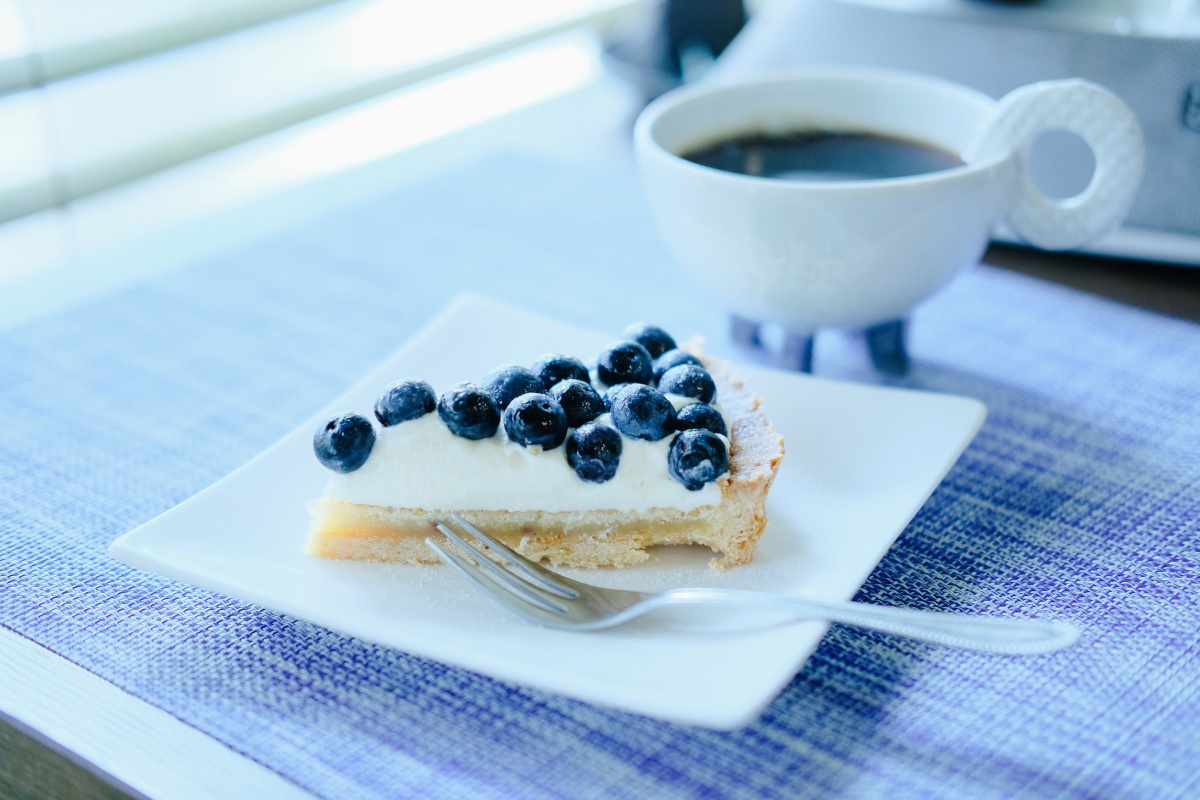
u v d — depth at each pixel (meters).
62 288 0.65
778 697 0.43
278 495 0.49
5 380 0.57
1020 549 0.48
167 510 0.49
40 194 0.73
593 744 0.42
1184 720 0.42
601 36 1.02
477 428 0.47
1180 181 0.61
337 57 0.87
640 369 0.49
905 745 0.42
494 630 0.44
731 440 0.49
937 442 0.50
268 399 0.56
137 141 0.76
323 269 0.65
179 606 0.46
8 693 0.44
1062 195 0.62
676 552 0.48
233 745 0.42
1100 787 0.41
